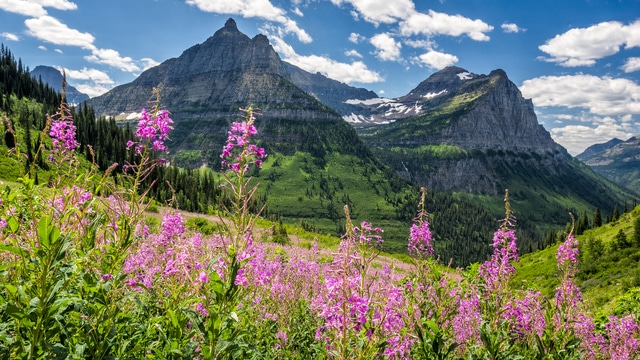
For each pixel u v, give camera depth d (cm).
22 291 425
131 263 659
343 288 525
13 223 471
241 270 483
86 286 448
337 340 573
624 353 935
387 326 576
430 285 749
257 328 791
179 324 486
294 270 1189
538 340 688
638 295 1842
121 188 529
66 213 500
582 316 896
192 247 611
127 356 482
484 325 667
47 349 425
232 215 490
